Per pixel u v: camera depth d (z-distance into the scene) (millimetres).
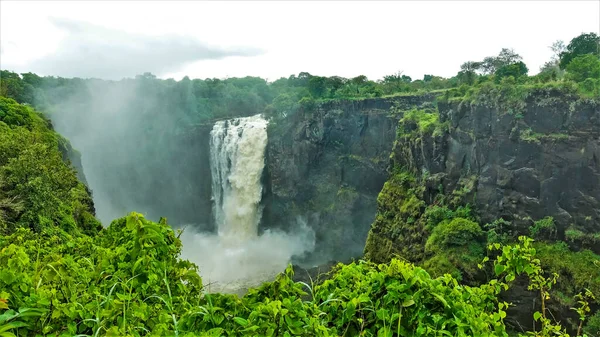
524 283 27141
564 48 43219
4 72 73562
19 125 32156
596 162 27391
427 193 36906
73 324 4312
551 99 28859
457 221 32062
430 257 33188
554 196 28922
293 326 4207
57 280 5180
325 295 5273
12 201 19031
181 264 5980
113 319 4504
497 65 52031
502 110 30938
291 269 5387
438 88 63094
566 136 28234
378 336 4473
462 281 30703
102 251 6383
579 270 26141
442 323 4512
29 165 20219
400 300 4637
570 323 25156
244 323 4191
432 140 36719
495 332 4992
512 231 30656
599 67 29891
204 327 4426
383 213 42375
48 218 19797
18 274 4590
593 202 27500
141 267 5324
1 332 3756
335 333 4504
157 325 4293
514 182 30547
